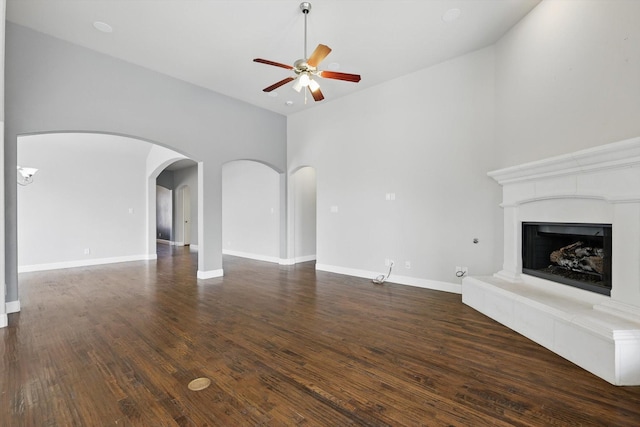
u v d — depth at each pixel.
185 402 1.86
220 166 5.53
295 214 6.86
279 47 4.02
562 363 2.32
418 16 3.36
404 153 4.84
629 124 2.26
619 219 2.32
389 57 4.26
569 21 2.76
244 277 5.45
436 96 4.47
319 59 2.96
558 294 2.93
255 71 4.68
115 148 7.00
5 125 3.46
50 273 5.84
